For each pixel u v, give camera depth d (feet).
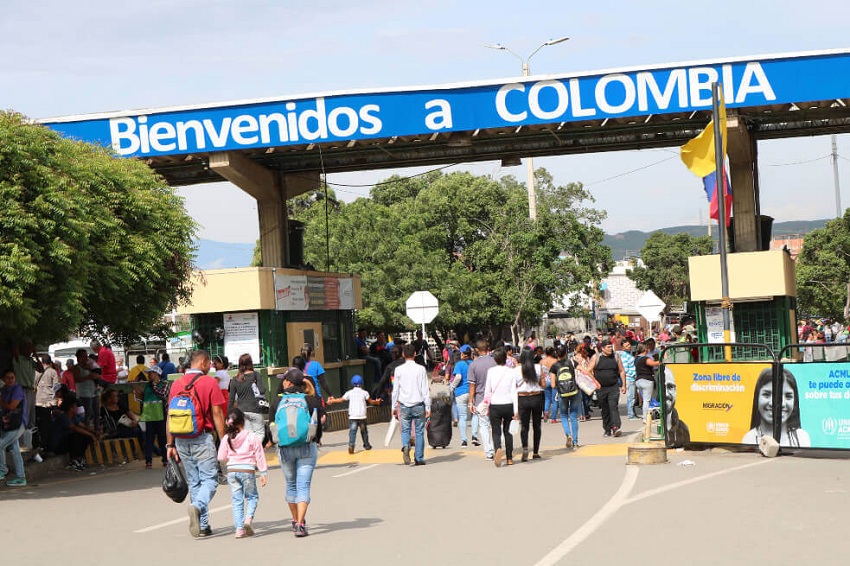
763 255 84.99
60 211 56.44
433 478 53.98
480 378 64.18
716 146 66.18
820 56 78.89
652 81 81.10
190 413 37.81
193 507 36.83
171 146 86.48
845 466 50.06
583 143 90.27
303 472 36.52
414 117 83.56
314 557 31.81
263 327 91.76
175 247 70.33
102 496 53.26
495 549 31.50
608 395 75.51
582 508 39.50
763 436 55.42
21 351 67.21
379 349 113.80
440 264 212.84
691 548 30.27
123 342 83.25
